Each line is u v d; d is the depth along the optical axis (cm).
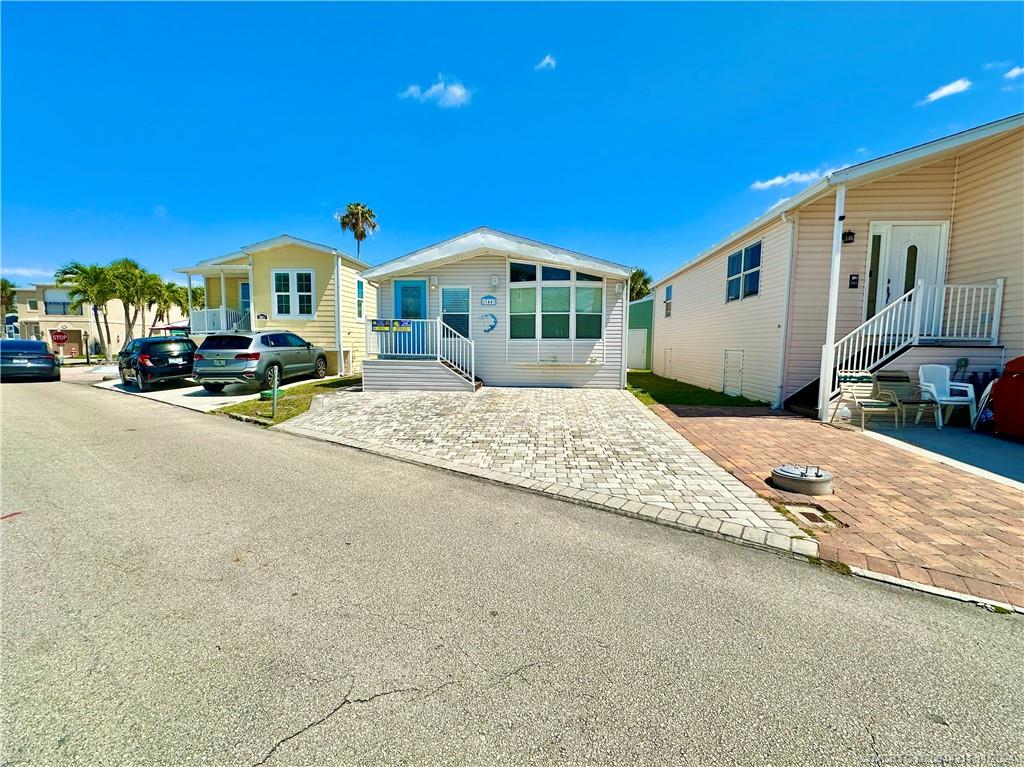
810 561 341
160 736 185
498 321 1317
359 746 181
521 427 796
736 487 496
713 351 1385
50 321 3519
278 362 1361
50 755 175
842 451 636
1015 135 800
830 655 238
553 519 419
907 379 836
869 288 963
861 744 184
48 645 238
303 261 1823
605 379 1299
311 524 402
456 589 299
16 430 804
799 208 953
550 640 248
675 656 236
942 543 365
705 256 1402
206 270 1995
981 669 228
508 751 180
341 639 247
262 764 173
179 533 380
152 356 1406
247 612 271
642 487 498
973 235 881
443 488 504
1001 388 700
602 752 179
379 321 1257
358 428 806
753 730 190
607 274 1259
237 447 687
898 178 935
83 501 454
